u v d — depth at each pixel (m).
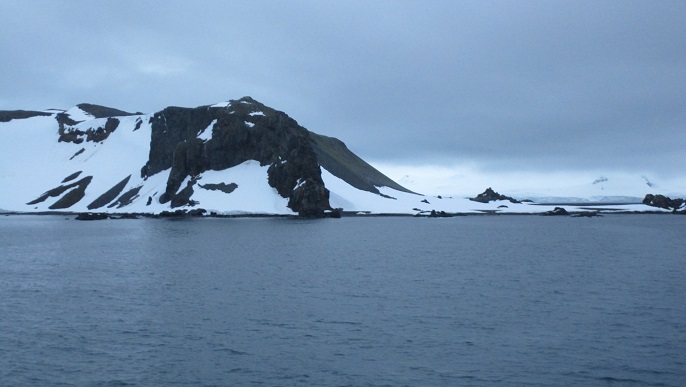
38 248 99.62
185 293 55.97
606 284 62.19
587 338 40.69
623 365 35.22
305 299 53.31
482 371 34.41
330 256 86.75
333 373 34.12
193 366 35.19
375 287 59.75
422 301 52.69
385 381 32.94
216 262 78.56
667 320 45.47
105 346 38.91
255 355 37.12
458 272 71.12
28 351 37.81
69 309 49.19
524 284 62.16
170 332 42.16
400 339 40.50
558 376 33.59
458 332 42.22
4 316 46.78
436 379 33.22
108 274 68.06
